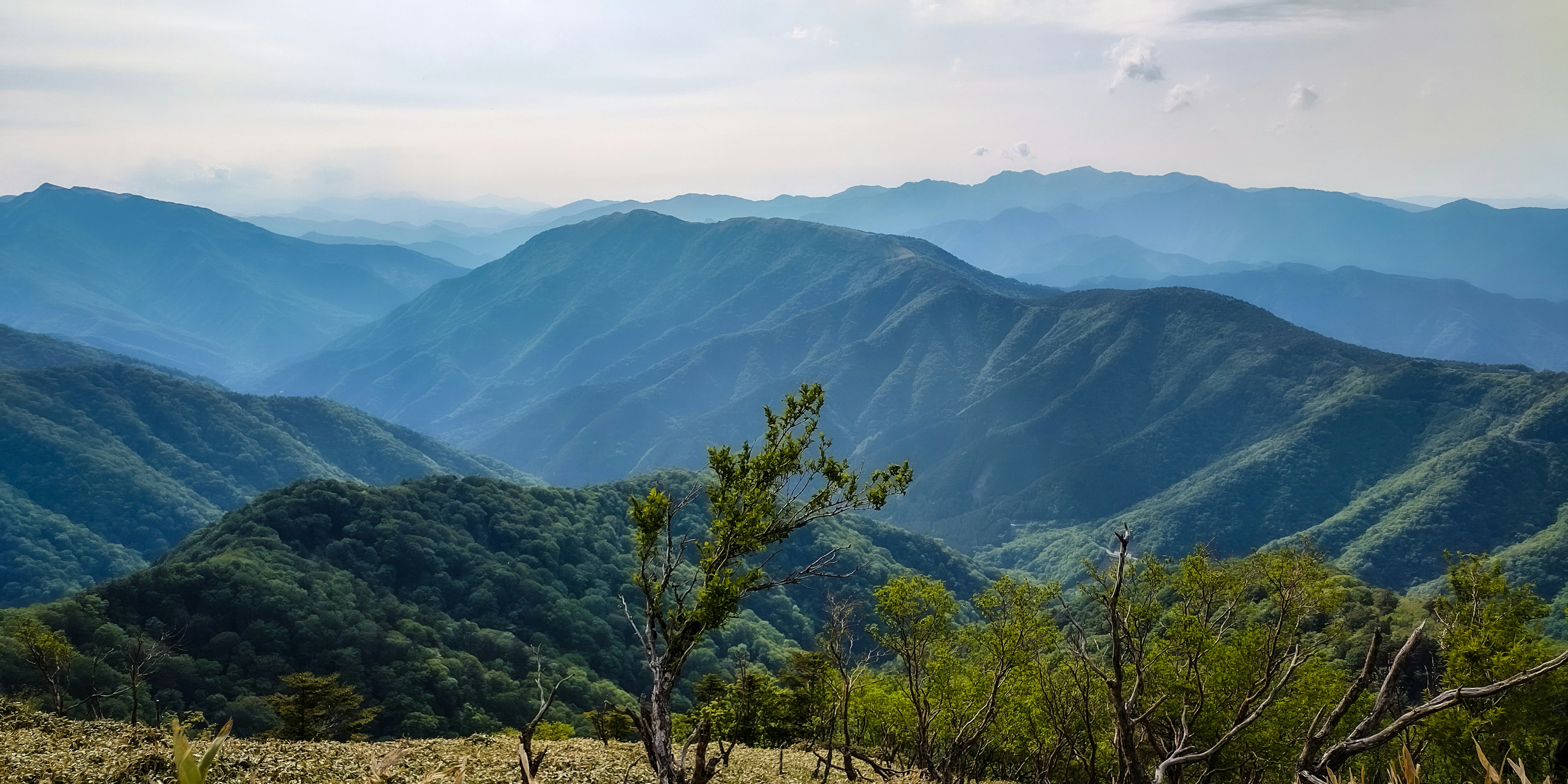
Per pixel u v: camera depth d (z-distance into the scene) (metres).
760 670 60.03
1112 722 32.00
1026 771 46.84
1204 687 29.72
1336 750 7.42
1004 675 35.81
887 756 46.22
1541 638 41.84
